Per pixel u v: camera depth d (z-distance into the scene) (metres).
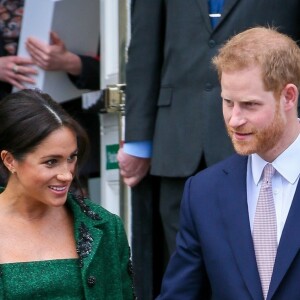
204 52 16.59
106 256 12.69
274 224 12.54
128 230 19.41
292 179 12.52
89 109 20.33
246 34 12.20
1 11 21.53
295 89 12.12
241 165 12.96
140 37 17.70
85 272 12.16
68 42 21.20
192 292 13.31
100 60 20.83
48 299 12.00
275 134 12.19
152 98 17.73
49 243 12.36
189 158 16.78
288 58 11.99
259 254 12.52
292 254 12.21
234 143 12.24
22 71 21.11
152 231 18.67
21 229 12.31
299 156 12.52
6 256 12.09
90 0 21.08
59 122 11.96
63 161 12.02
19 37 21.41
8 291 11.84
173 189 17.38
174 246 17.56
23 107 11.97
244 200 12.73
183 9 16.80
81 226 12.54
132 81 17.81
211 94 16.59
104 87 20.41
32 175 11.92
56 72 21.20
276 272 12.26
